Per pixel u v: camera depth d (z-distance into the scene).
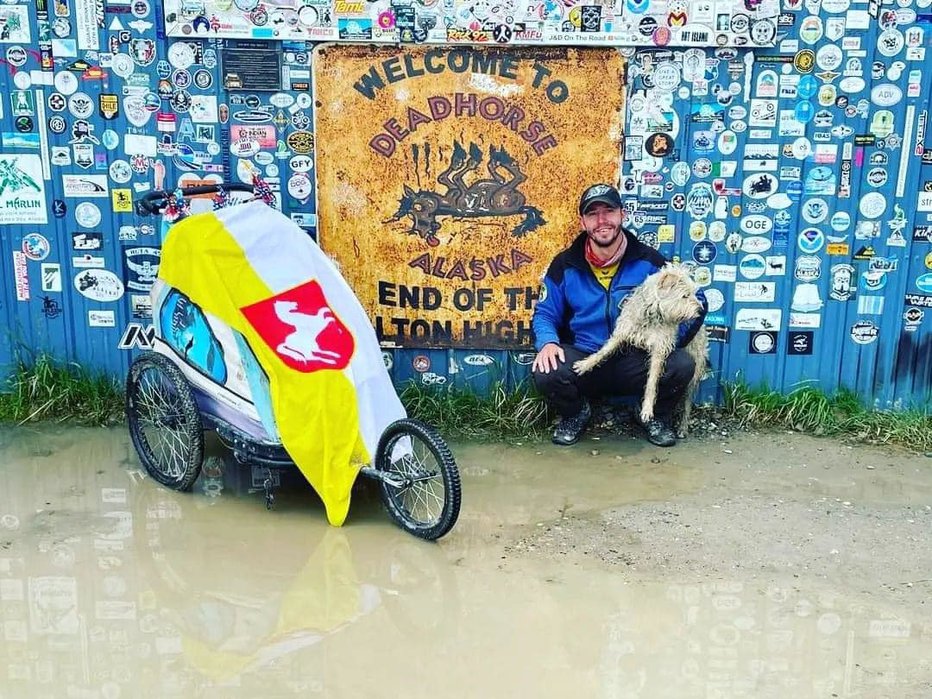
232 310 2.53
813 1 3.05
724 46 3.07
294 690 1.82
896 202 3.18
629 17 3.05
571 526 2.52
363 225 3.20
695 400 3.33
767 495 2.73
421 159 3.15
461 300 3.25
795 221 3.21
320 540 2.43
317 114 3.13
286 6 3.05
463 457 3.00
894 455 3.05
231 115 3.14
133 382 2.76
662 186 3.19
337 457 2.48
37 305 3.29
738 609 2.12
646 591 2.19
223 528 2.49
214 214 2.62
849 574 2.28
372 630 2.03
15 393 3.27
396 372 3.31
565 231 3.21
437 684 1.85
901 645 1.99
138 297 3.29
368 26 3.06
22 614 2.08
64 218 3.23
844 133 3.14
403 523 2.46
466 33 3.06
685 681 1.87
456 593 2.18
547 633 2.02
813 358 3.31
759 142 3.15
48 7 3.07
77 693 1.82
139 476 2.81
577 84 3.10
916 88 3.10
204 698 1.80
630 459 3.00
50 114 3.15
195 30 3.06
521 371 3.31
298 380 2.46
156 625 2.05
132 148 3.17
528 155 3.15
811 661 1.93
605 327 3.07
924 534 2.49
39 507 2.60
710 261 3.24
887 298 3.25
